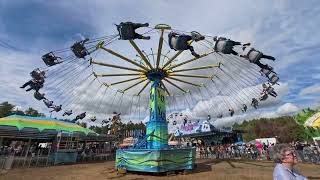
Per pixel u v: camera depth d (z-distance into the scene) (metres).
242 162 16.48
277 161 2.43
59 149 18.47
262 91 11.70
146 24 8.48
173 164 11.04
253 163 15.87
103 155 23.05
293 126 55.38
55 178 10.59
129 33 8.43
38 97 11.62
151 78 13.64
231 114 14.48
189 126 27.61
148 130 12.77
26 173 12.34
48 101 11.87
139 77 14.93
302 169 12.01
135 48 11.40
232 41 8.23
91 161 20.59
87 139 21.95
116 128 26.38
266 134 65.94
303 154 15.69
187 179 9.66
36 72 10.55
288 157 2.32
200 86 16.17
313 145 17.11
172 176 10.51
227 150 22.08
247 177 9.96
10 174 11.99
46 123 19.39
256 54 8.73
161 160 10.55
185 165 11.56
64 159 18.47
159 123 12.56
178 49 8.46
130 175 11.00
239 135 29.05
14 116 18.91
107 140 24.09
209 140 28.03
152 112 12.92
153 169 10.45
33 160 16.88
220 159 19.69
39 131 17.66
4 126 15.84
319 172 10.93
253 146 21.27
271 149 2.52
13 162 15.72
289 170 2.33
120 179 10.04
